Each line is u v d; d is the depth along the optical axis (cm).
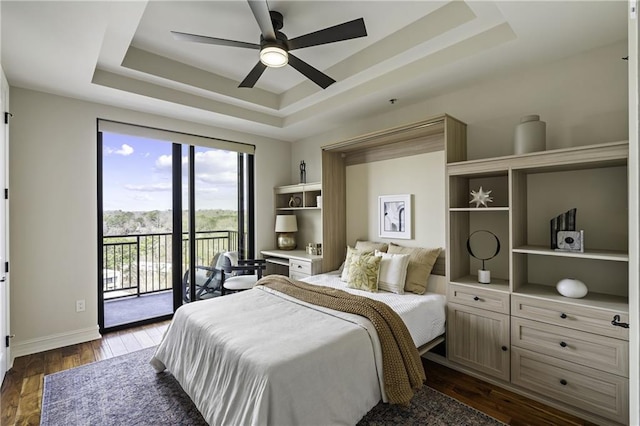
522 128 234
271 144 484
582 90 236
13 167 288
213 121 399
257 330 202
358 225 406
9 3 180
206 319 225
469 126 298
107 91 302
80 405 220
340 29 201
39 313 302
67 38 215
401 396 195
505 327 237
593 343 198
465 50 244
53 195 308
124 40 241
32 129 297
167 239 396
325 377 173
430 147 332
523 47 229
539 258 256
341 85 328
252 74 253
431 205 331
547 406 218
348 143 368
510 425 200
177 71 314
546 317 217
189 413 212
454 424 201
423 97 323
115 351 304
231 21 244
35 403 222
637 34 77
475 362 254
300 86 367
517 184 243
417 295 288
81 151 323
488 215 287
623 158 189
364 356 193
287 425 154
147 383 247
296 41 215
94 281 331
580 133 236
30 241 297
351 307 226
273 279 311
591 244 230
